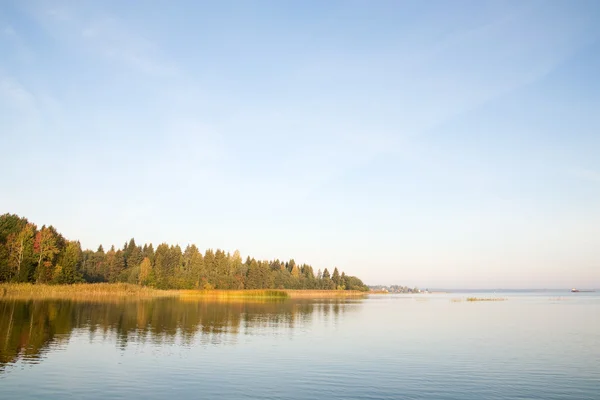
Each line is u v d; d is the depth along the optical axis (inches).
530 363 1210.6
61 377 956.6
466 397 879.1
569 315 2982.3
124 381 940.0
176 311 2637.8
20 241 3801.7
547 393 916.6
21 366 1047.6
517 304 4739.2
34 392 840.3
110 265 6122.1
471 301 5782.5
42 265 3991.1
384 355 1312.7
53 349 1268.5
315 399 844.6
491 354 1346.0
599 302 5315.0
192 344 1433.3
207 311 2743.6
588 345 1549.0
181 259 6712.6
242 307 3245.6
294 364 1157.7
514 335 1823.3
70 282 4247.0
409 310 3496.6
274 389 909.2
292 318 2474.2
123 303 3132.4
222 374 1026.1
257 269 6589.6
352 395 879.1
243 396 853.2
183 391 877.2
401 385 962.1
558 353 1371.8
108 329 1716.3
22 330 1603.1
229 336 1646.2
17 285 3503.9
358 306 3986.2
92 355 1197.7
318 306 3759.8
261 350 1358.3
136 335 1587.1
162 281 5447.8
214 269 6663.4
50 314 2151.8
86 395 831.7
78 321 1927.9
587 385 981.2
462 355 1326.3
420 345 1520.7
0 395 816.9
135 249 6510.8
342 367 1132.5
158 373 1019.3
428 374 1067.9
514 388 951.6
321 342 1558.8
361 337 1713.8
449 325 2240.4
